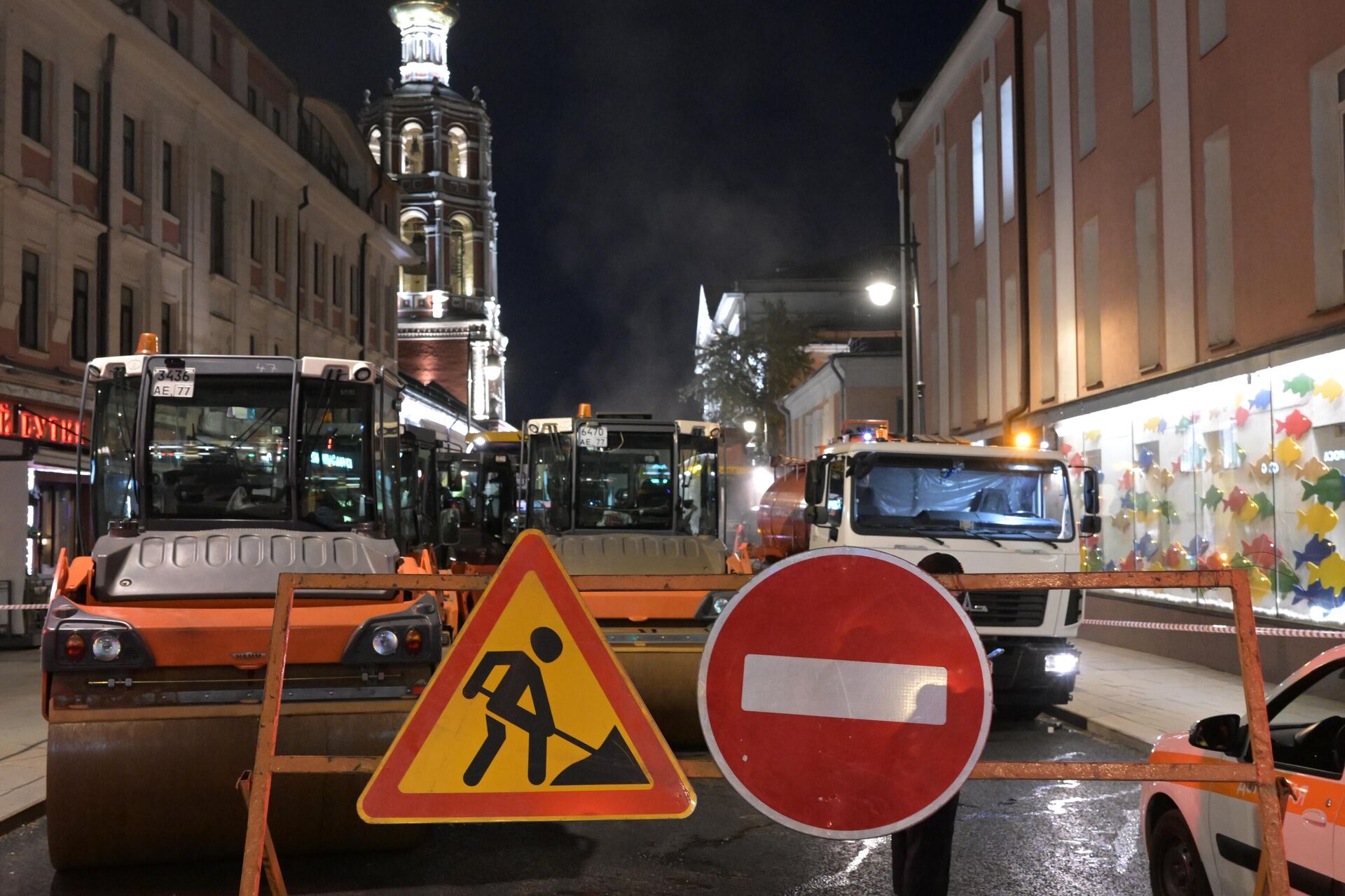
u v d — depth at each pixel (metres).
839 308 66.12
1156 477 17.28
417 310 72.00
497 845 7.50
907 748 3.89
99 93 25.34
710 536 12.91
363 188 44.59
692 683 10.30
